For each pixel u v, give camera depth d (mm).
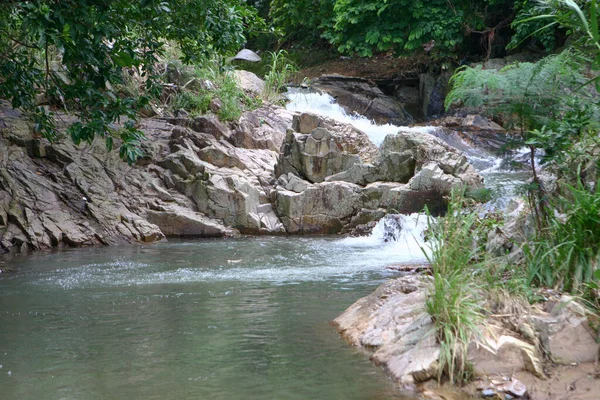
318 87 26281
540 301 5359
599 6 5684
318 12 29344
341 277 9367
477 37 27531
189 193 16016
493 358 4668
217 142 17734
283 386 4688
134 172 16078
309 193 15648
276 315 6938
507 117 6434
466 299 5168
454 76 6371
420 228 13156
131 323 6676
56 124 16219
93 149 15953
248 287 8641
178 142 17203
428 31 25219
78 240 13711
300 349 5617
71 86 9617
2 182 14336
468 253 5938
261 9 33875
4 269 10625
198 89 19984
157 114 18750
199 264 10953
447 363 4676
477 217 7922
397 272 9781
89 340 6012
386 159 15781
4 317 7035
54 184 14875
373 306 6234
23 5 8188
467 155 20297
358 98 25953
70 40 8273
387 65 30047
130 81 19000
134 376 4945
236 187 15766
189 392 4590
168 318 6871
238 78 22062
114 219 14602
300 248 12930
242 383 4758
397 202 15102
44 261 11555
